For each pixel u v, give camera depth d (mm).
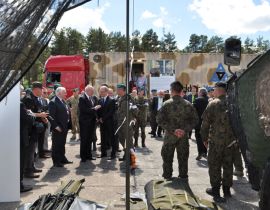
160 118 6230
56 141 8406
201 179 7344
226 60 4348
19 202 5711
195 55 19797
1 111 5613
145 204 4969
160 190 4703
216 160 5855
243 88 3574
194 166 8586
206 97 9375
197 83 19906
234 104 3711
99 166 8469
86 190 6461
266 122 3502
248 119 3564
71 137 13492
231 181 6016
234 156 5969
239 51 4344
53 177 7418
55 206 4473
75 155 9867
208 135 5934
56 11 2857
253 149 3547
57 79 19125
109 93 10305
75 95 12859
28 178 7316
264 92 3510
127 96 3979
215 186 5879
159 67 18672
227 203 5785
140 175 7621
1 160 5676
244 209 5520
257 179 3553
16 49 2809
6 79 2889
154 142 12547
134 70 18562
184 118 6152
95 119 9141
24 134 6285
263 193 3291
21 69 2891
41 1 2791
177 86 6199
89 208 4652
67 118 8516
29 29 2811
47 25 2854
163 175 6305
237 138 3730
